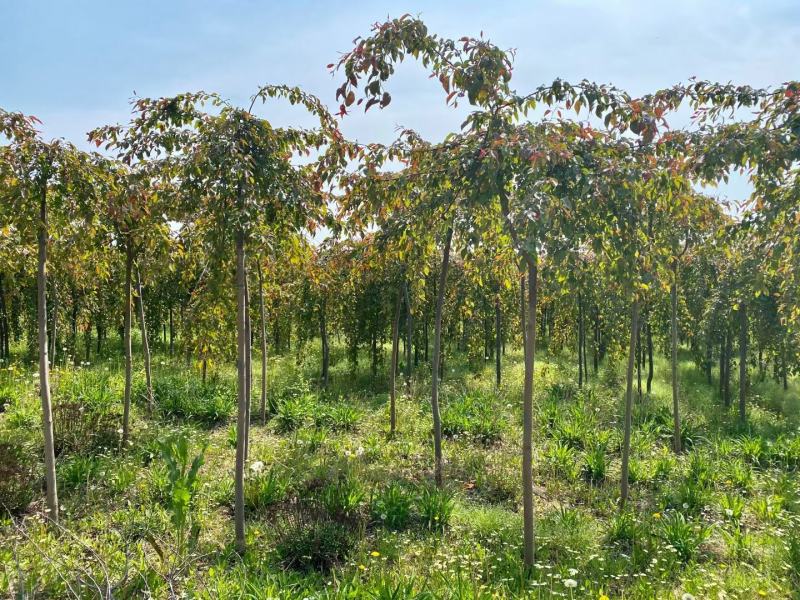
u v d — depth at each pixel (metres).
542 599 4.45
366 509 6.36
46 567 4.42
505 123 4.88
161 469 6.79
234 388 11.91
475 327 15.83
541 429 10.05
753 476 7.69
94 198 5.47
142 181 6.19
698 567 5.14
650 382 14.22
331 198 6.01
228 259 5.18
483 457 8.38
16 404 9.21
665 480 7.80
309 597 4.07
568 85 4.66
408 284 12.65
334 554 5.25
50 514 5.50
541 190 4.36
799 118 4.90
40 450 7.27
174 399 10.33
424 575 4.88
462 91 4.82
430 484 7.27
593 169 4.58
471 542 5.60
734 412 12.17
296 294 13.58
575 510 6.38
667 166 5.24
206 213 5.31
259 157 5.12
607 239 4.96
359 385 14.10
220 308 6.20
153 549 5.05
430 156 5.50
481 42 4.57
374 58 4.23
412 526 6.02
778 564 5.11
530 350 5.06
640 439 9.25
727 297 12.22
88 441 7.60
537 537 5.71
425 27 4.42
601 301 11.30
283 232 5.64
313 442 8.80
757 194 5.88
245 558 5.00
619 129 4.70
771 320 12.12
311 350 16.75
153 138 5.52
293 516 5.91
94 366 13.98
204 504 6.11
